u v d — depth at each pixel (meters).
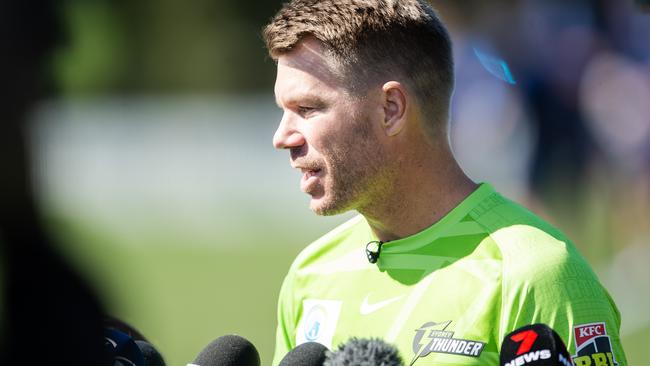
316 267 12.23
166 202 67.31
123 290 6.63
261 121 95.12
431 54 11.16
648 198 49.53
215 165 80.19
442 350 10.70
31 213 5.96
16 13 5.91
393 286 11.38
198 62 119.94
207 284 42.66
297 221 59.06
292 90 11.07
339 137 10.98
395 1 11.06
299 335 12.06
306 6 11.14
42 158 6.02
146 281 43.53
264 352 30.58
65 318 6.09
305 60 11.04
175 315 36.16
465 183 11.55
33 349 6.05
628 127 49.78
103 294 6.26
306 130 11.07
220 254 50.44
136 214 63.00
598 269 43.50
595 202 50.16
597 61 49.62
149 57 118.81
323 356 10.02
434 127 11.28
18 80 5.91
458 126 48.34
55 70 6.15
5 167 5.88
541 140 48.88
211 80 119.75
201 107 107.69
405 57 11.02
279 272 45.31
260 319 35.38
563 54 49.25
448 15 46.66
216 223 59.69
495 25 47.91
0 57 5.88
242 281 43.28
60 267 6.06
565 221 49.88
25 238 5.95
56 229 6.10
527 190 49.41
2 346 6.06
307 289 12.20
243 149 85.19
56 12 6.09
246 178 74.50
